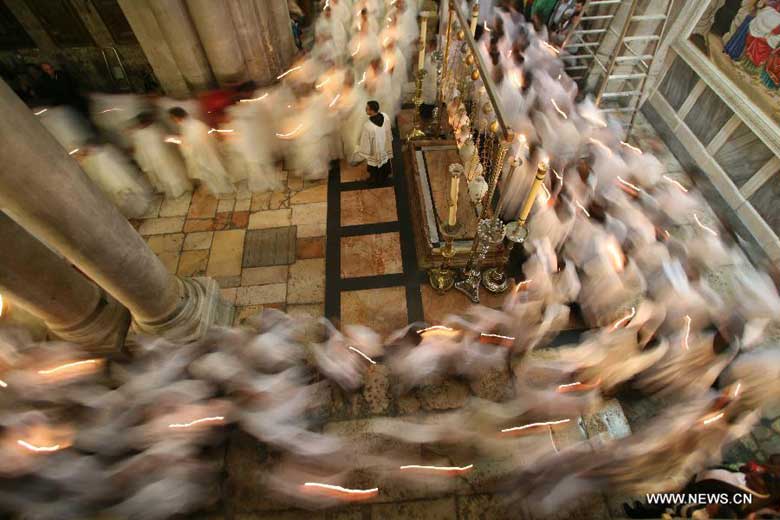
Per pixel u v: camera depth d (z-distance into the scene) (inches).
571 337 198.8
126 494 152.5
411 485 161.0
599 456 161.2
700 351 172.7
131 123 233.6
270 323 199.8
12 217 138.3
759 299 201.3
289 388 178.7
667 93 287.9
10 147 92.7
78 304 158.6
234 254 235.0
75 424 165.2
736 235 240.2
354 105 248.7
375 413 179.5
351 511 157.3
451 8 209.9
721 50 237.8
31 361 169.0
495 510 156.4
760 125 220.2
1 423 160.6
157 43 227.5
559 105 276.5
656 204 237.1
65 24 270.1
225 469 164.6
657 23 267.6
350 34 329.1
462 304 213.6
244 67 251.9
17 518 148.0
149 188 260.4
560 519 153.4
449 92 248.8
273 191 261.9
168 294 167.6
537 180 155.6
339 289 220.1
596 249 206.8
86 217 117.7
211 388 175.6
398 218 247.3
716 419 155.1
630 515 149.6
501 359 188.2
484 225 185.9
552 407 173.3
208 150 238.4
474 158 194.4
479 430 170.1
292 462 165.3
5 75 293.0
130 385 170.6
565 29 312.3
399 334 198.4
